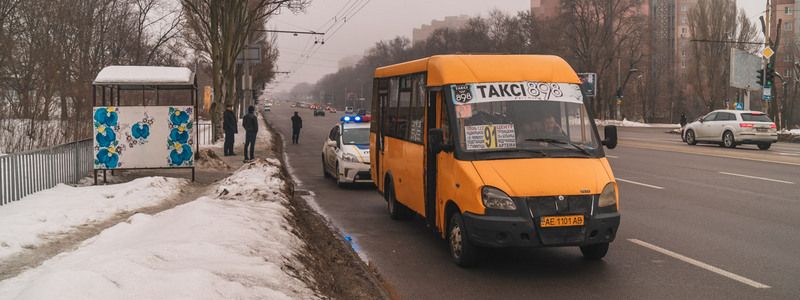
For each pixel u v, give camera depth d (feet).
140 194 36.27
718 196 41.81
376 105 38.11
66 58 83.51
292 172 60.80
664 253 26.02
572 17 227.40
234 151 82.38
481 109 24.71
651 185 47.67
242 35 103.91
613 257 25.43
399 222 33.88
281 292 15.80
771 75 120.98
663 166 62.08
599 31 226.38
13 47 75.87
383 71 36.63
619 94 238.89
